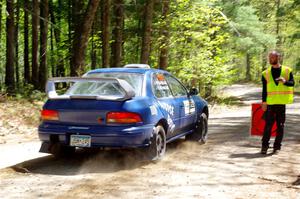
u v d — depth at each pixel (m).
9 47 22.88
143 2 25.56
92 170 7.20
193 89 9.67
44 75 25.17
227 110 23.44
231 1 31.30
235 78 26.06
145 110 7.41
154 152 7.58
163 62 22.83
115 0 24.56
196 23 23.52
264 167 7.32
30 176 6.78
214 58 24.12
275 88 8.41
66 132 7.35
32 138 11.06
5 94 18.09
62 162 7.84
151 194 5.70
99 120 7.18
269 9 52.25
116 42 24.33
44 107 7.61
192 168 7.26
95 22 28.39
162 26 22.22
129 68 8.55
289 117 16.45
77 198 5.54
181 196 5.60
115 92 7.73
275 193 5.75
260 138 10.66
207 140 10.59
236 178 6.56
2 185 6.22
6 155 8.59
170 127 8.31
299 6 41.28
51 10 32.28
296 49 51.19
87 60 33.25
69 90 8.12
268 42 32.78
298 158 8.11
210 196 5.61
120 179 6.54
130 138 7.13
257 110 10.27
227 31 31.08
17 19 31.08
